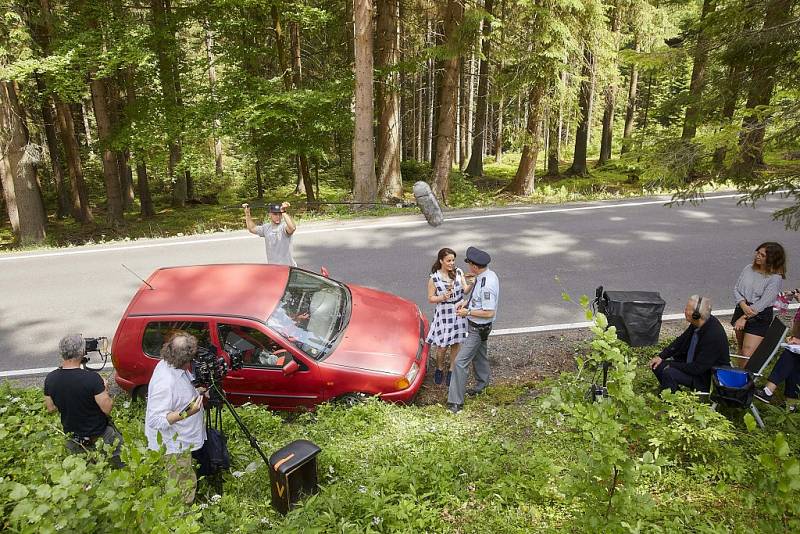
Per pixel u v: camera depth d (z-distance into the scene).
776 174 7.52
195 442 4.50
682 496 4.48
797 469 2.27
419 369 6.93
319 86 19.47
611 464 2.81
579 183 26.81
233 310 6.66
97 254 13.25
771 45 7.91
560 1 16.94
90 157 34.09
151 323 6.70
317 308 7.25
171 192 35.25
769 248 6.26
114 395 7.44
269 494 4.84
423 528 4.19
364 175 17.53
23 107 21.83
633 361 2.99
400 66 19.27
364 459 5.23
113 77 22.39
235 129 17.98
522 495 4.55
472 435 5.76
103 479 2.79
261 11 19.06
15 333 9.34
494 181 30.38
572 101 19.34
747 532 3.02
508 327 8.69
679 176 7.44
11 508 2.88
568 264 11.02
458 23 17.59
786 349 5.49
